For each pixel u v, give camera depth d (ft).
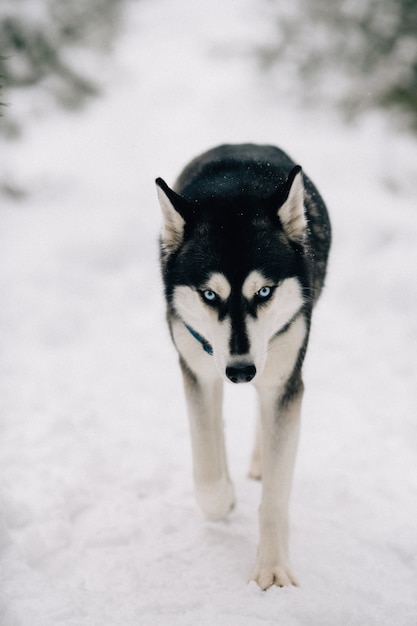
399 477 11.66
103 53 38.06
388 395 14.74
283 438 8.96
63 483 11.00
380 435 13.12
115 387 15.06
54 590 8.42
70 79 33.37
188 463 12.09
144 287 20.29
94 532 9.96
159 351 16.97
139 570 9.17
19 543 9.41
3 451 12.10
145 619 8.13
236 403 14.66
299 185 8.61
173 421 13.69
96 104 34.86
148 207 24.80
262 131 31.37
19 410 13.79
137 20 48.78
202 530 10.07
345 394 14.87
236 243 8.30
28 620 7.75
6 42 31.14
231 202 8.72
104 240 22.13
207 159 10.84
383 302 19.03
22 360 16.30
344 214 23.27
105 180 27.48
